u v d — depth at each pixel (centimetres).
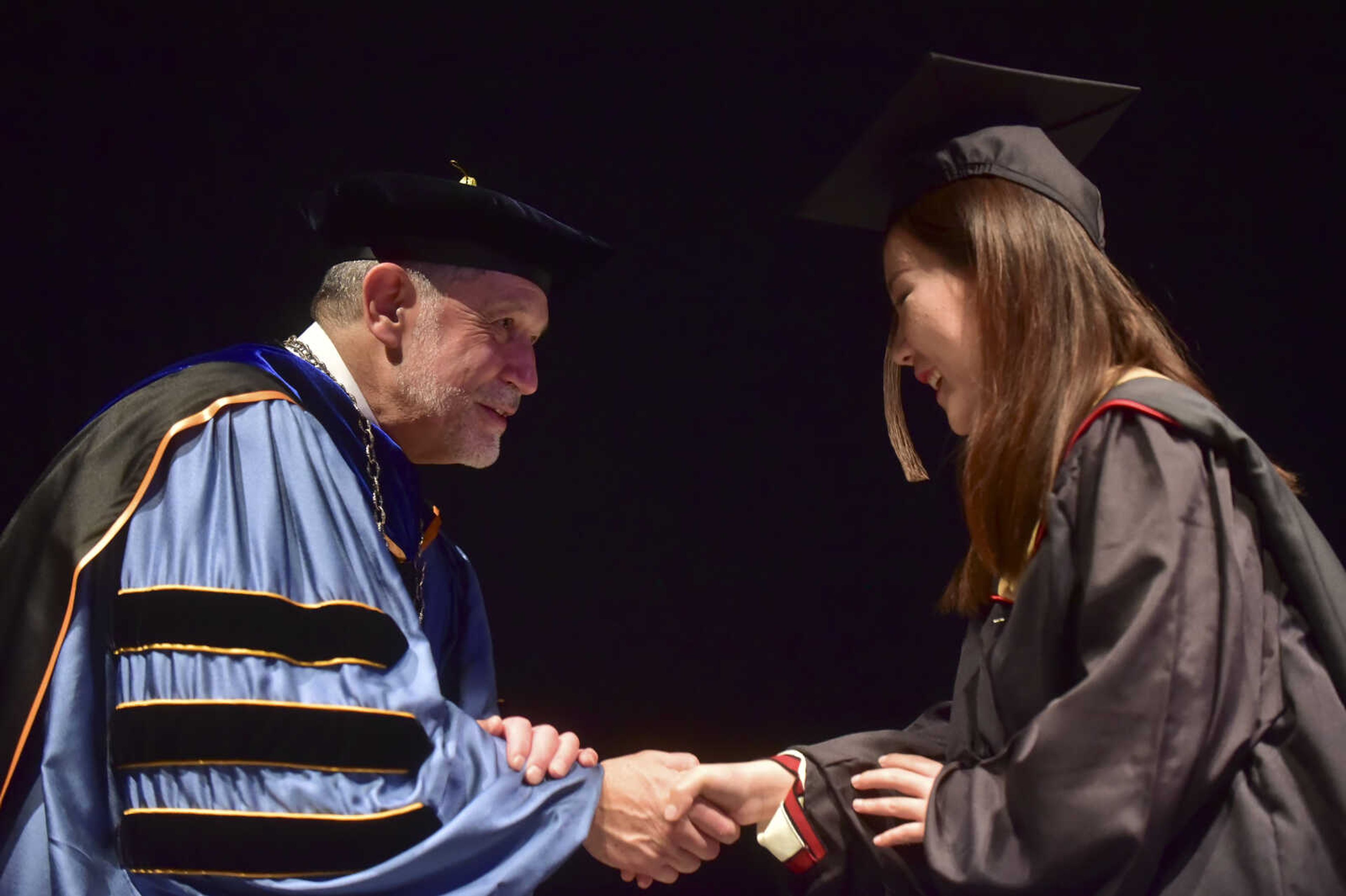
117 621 170
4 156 409
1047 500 160
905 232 184
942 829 155
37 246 408
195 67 421
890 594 434
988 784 155
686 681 427
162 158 416
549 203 436
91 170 412
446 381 212
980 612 187
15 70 411
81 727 169
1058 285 169
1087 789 144
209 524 174
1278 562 157
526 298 217
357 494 187
